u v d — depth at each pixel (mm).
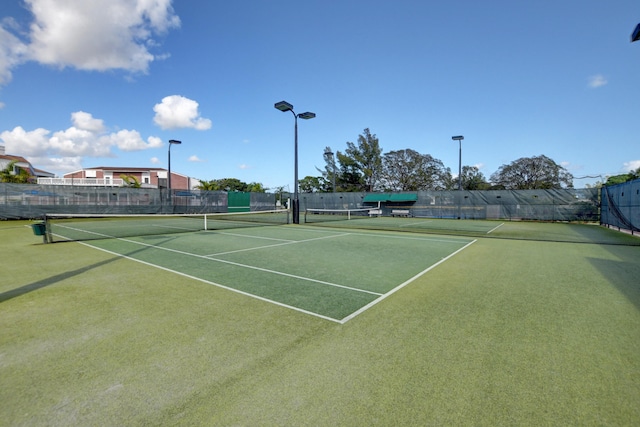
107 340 3357
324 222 21078
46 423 2133
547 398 2434
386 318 4039
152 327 3695
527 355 3111
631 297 4953
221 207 30203
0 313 4105
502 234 14445
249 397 2422
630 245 10773
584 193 22484
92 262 7262
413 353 3131
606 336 3545
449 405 2346
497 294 5090
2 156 50406
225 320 3918
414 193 28781
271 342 3340
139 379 2648
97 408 2287
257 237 12352
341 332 3605
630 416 2232
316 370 2809
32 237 11820
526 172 46312
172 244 10195
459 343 3359
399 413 2254
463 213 26516
